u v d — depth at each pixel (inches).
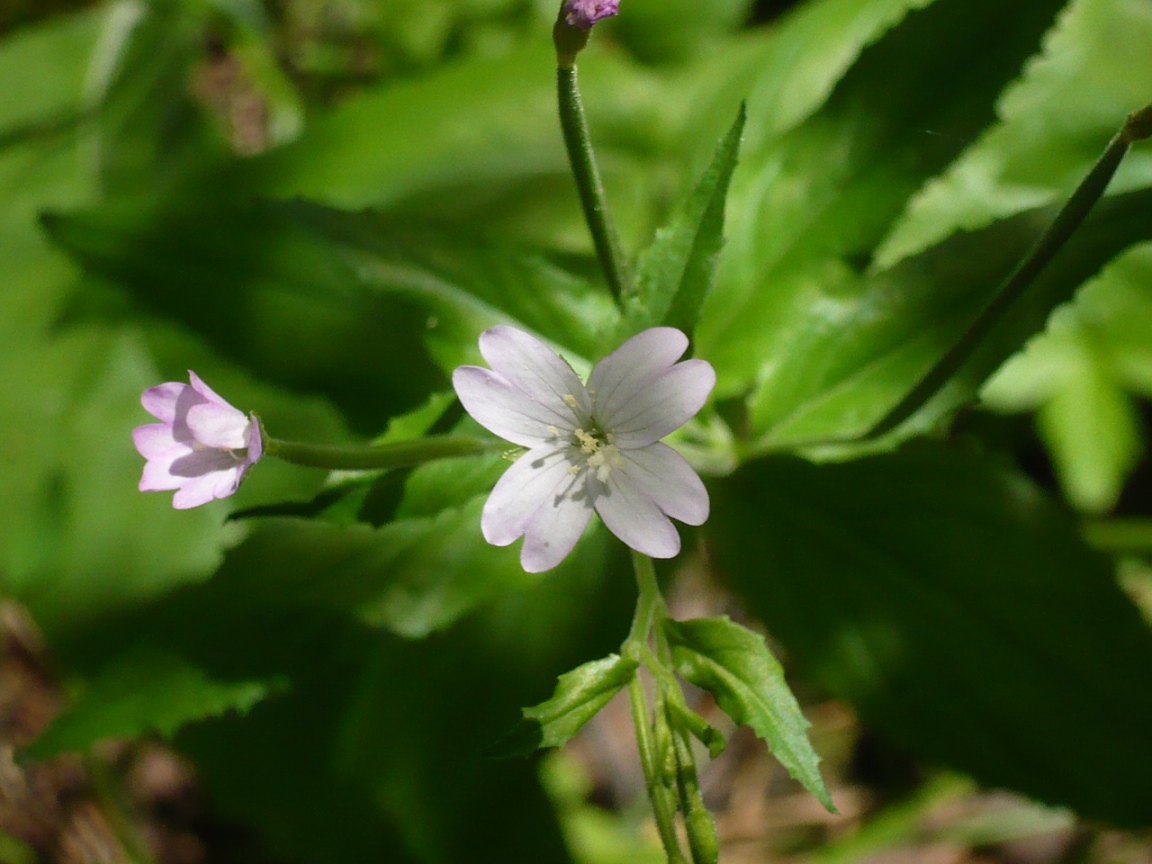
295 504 2.6
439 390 3.3
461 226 3.2
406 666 3.5
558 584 3.3
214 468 2.5
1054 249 2.5
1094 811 2.9
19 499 4.0
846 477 3.1
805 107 3.9
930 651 3.0
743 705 2.4
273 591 2.9
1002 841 4.0
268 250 3.4
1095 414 4.0
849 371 3.1
